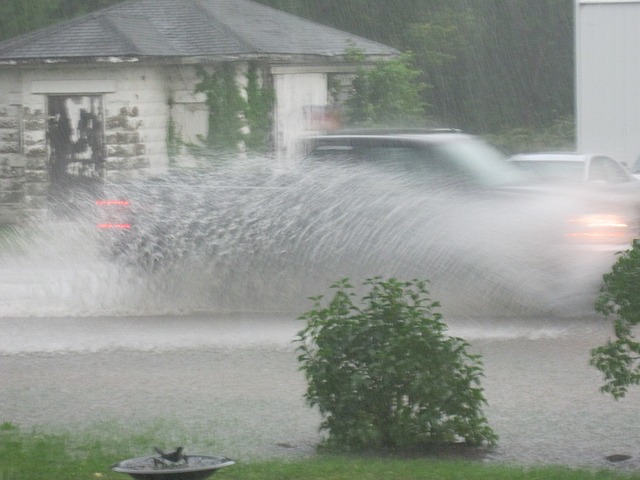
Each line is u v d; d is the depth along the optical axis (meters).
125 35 46.00
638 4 43.66
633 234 22.33
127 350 20.48
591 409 15.84
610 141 44.75
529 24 78.69
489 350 19.81
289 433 14.67
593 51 44.53
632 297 13.60
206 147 47.00
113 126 45.34
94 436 14.41
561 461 13.29
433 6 76.94
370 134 24.94
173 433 14.61
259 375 18.25
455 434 14.01
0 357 19.88
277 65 49.03
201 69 47.06
